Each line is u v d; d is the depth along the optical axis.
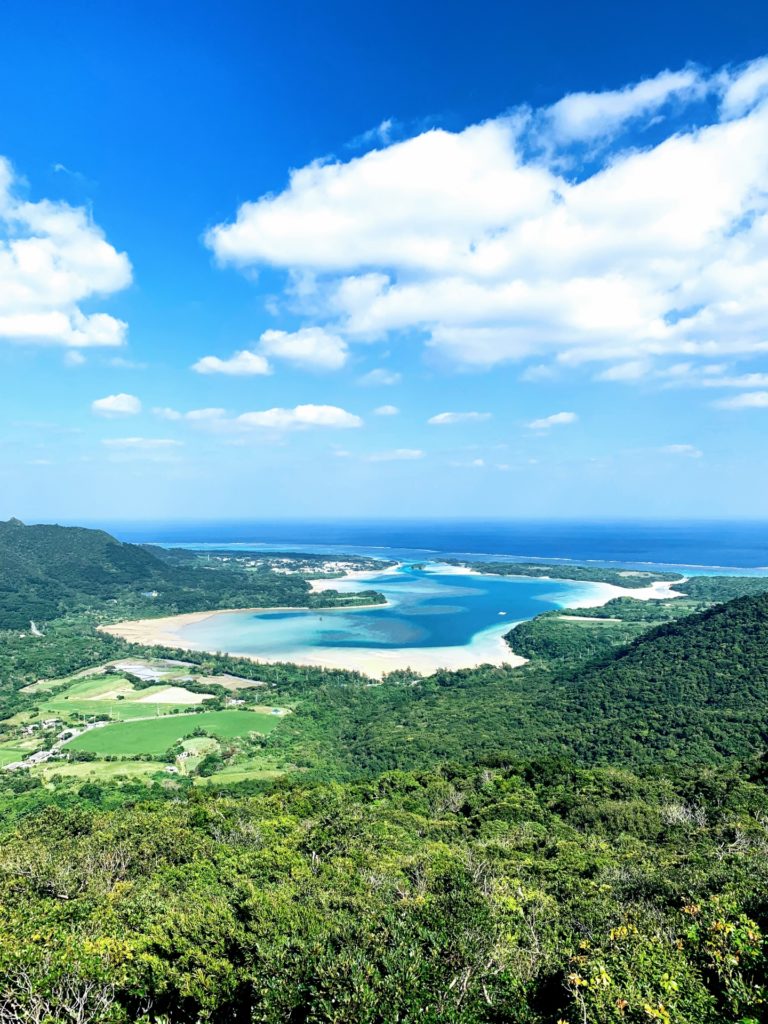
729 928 18.02
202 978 19.80
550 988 18.42
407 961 17.23
